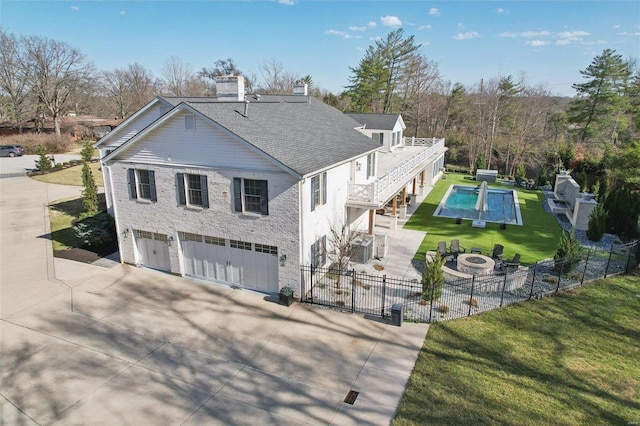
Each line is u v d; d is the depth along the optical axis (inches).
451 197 1456.7
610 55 2007.9
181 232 722.8
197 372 476.4
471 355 500.7
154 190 717.9
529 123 2237.9
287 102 1059.9
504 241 923.4
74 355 508.4
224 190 653.3
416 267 777.6
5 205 1266.0
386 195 873.5
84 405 422.6
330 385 451.2
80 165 2047.2
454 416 398.9
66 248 886.4
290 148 660.1
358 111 2647.6
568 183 1245.1
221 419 403.5
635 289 673.6
